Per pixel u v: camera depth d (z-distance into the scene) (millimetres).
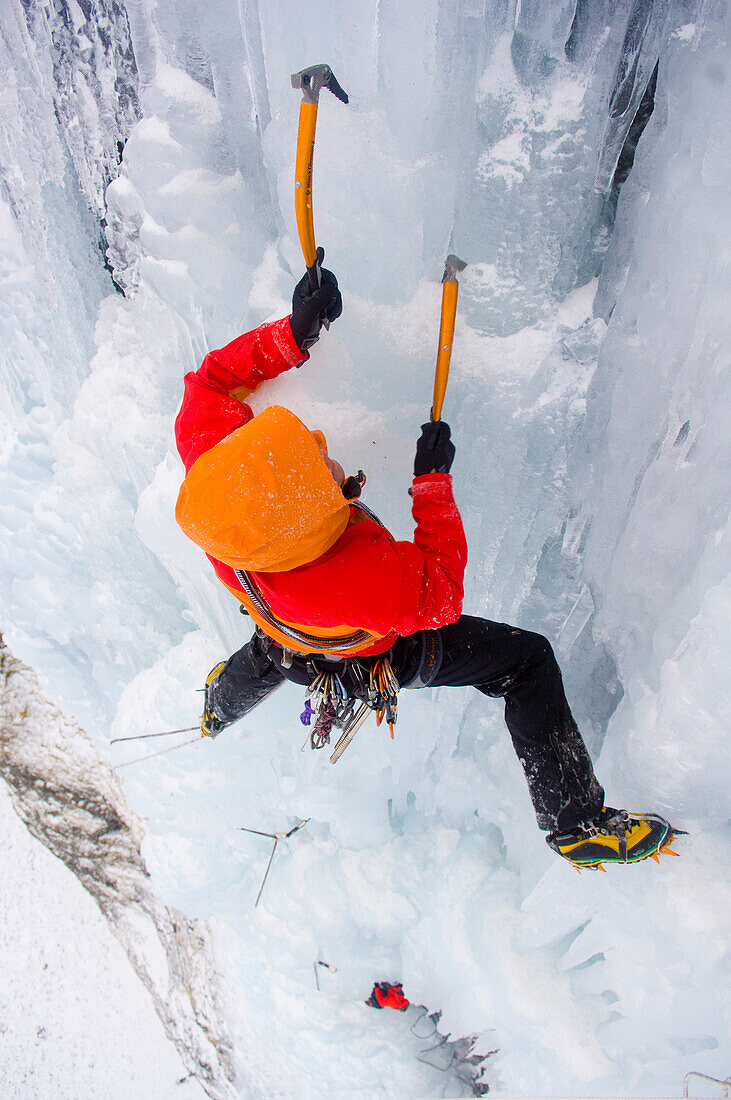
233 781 2633
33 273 2807
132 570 2871
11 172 2518
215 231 1834
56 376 2998
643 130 1596
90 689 3562
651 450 1746
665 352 1630
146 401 2445
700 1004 1990
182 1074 3803
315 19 1468
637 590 1852
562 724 1701
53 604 3184
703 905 1922
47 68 2102
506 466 1877
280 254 1787
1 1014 4148
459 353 1720
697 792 1794
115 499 2754
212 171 1810
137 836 4125
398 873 2707
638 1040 2199
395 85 1440
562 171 1581
